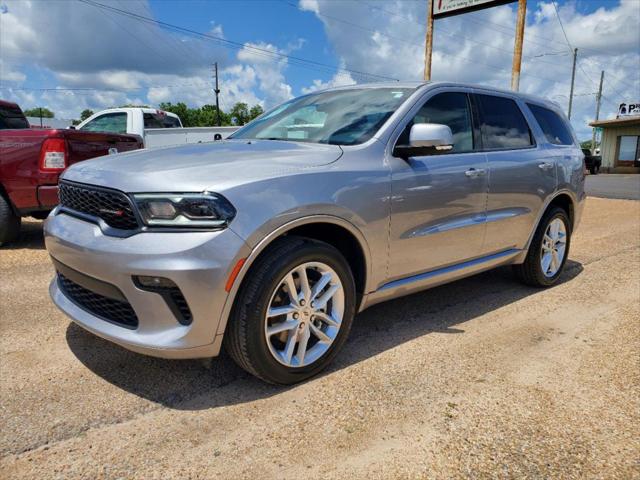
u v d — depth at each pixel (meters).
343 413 2.53
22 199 5.45
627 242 7.11
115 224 2.56
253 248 2.47
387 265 3.19
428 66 15.34
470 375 2.95
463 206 3.63
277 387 2.78
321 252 2.75
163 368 2.97
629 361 3.15
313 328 2.83
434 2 14.95
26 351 3.15
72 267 2.72
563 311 4.09
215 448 2.24
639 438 2.35
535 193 4.34
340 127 3.41
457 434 2.36
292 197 2.62
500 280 5.01
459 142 3.74
